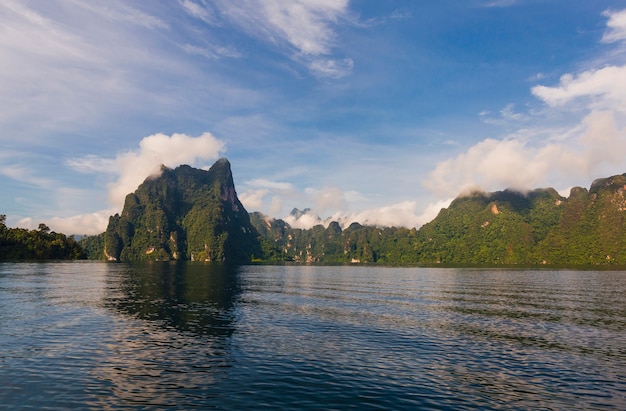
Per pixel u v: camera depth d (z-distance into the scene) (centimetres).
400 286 8281
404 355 2686
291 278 11050
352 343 3002
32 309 4319
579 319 4178
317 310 4641
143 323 3653
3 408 1725
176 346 2834
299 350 2772
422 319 4088
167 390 1969
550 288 7894
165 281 8788
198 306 4831
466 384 2141
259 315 4231
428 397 1947
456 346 2959
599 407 1869
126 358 2502
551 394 2019
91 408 1738
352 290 7256
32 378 2109
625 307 5094
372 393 1981
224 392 1955
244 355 2623
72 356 2527
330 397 1919
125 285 7450
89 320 3738
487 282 9662
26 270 11594
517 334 3412
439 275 13412
